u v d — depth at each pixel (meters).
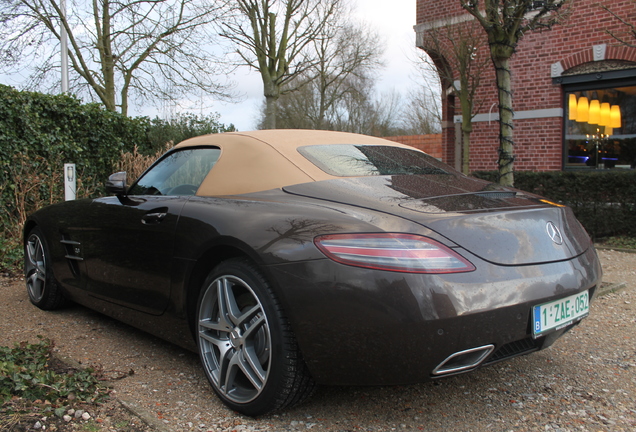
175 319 2.75
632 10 8.80
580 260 2.34
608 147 9.50
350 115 35.81
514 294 2.01
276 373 2.14
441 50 10.31
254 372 2.25
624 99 9.30
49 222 3.92
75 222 3.60
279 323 2.13
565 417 2.32
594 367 2.92
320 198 2.33
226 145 2.93
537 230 2.24
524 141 10.17
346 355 2.00
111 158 8.90
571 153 9.87
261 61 9.26
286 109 33.50
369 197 2.25
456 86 10.67
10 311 4.09
